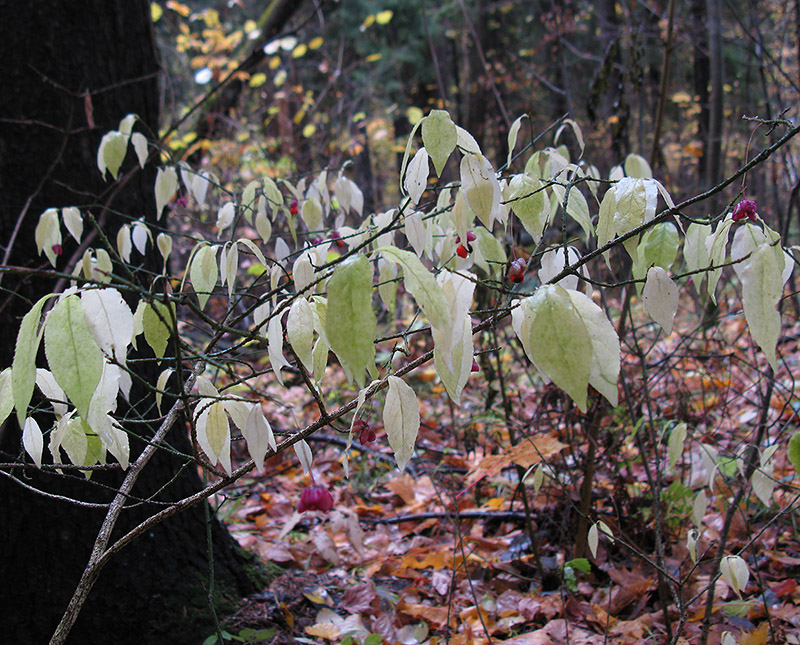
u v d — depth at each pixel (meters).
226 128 2.58
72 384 0.37
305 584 0.93
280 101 3.15
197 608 0.80
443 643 0.80
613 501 0.91
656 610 0.84
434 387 1.71
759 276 0.39
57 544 0.74
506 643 0.77
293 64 3.57
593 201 0.95
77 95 0.80
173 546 0.81
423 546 1.06
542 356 0.36
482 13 3.98
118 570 0.76
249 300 1.36
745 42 2.19
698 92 3.80
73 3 0.81
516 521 1.09
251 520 1.20
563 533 0.94
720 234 0.47
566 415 0.90
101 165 0.72
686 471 1.03
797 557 0.89
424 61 4.81
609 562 0.92
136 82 0.89
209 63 2.44
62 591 0.74
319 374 0.50
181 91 2.76
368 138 3.43
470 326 0.41
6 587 0.73
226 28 3.11
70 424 0.49
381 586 0.96
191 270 0.55
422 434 1.41
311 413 1.53
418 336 1.38
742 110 2.97
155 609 0.77
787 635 0.74
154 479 0.79
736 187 1.91
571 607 0.83
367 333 0.36
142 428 0.78
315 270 0.52
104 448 0.52
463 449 1.31
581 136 0.65
